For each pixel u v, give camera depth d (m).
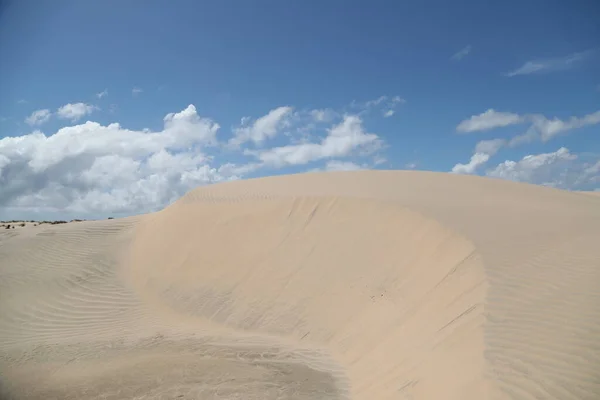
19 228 25.72
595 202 19.55
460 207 15.18
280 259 15.36
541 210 15.38
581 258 9.35
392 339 9.66
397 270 12.43
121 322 15.06
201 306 15.15
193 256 17.69
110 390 9.77
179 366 10.83
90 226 25.03
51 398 9.63
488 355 6.70
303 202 17.27
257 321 13.43
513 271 9.25
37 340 13.98
